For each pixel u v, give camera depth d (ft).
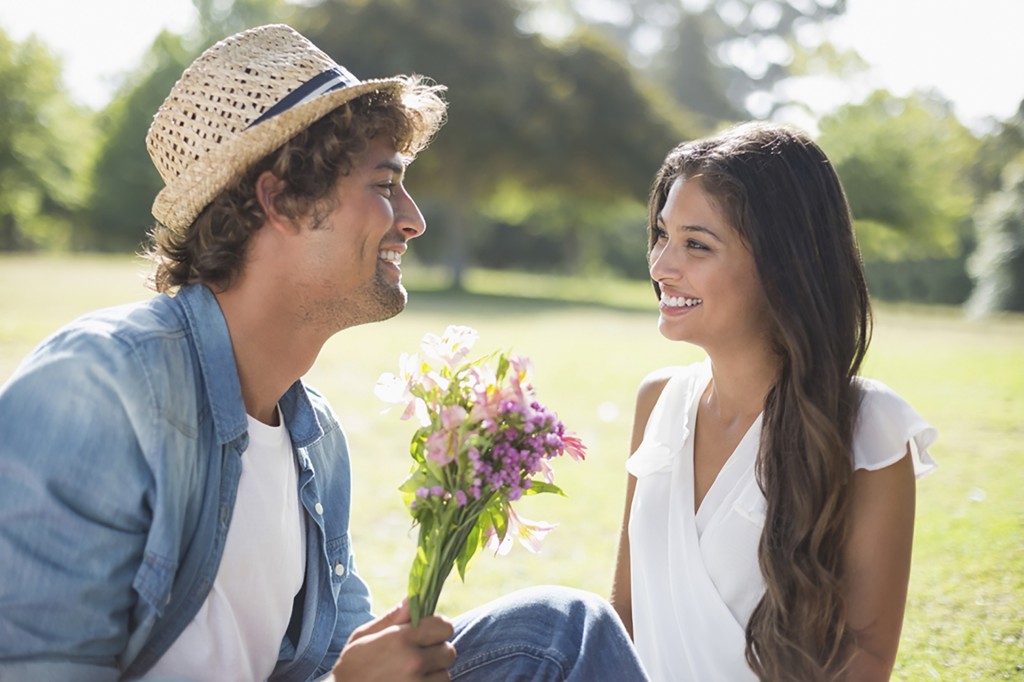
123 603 8.04
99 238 197.47
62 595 7.62
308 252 8.89
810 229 9.93
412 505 8.31
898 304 142.00
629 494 11.82
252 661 9.20
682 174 10.34
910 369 50.55
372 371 45.42
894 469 9.86
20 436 7.70
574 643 8.61
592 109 154.40
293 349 9.30
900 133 145.59
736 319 10.23
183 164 8.96
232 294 9.05
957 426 34.42
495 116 145.38
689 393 11.01
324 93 8.95
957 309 136.98
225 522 8.66
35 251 203.92
